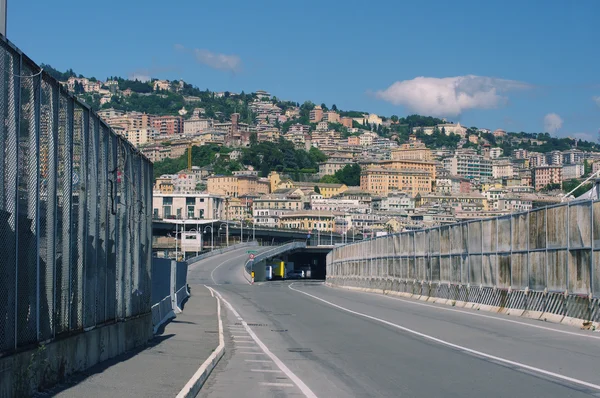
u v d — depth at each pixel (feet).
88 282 43.83
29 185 33.01
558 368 48.52
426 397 38.83
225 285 263.29
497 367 49.39
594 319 75.92
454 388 41.39
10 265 30.55
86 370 42.14
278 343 68.54
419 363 52.26
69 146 39.68
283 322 93.81
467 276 117.19
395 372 48.21
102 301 47.44
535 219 91.81
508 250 100.48
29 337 32.81
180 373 43.73
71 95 39.96
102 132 48.24
